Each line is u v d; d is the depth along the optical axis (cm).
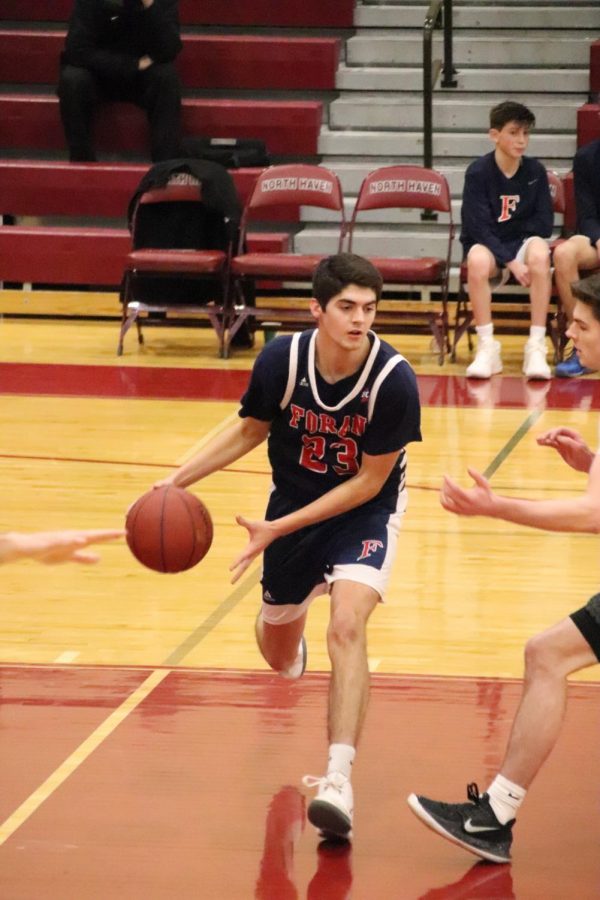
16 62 2516
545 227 1984
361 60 2506
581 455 736
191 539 720
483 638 1020
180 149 2336
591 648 675
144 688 916
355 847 702
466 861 688
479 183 1978
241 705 888
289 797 759
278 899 645
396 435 739
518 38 2483
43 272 2336
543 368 1936
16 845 697
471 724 858
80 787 766
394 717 869
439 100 2444
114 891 652
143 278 2142
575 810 743
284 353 744
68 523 1279
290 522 728
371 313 718
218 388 1895
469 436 1623
